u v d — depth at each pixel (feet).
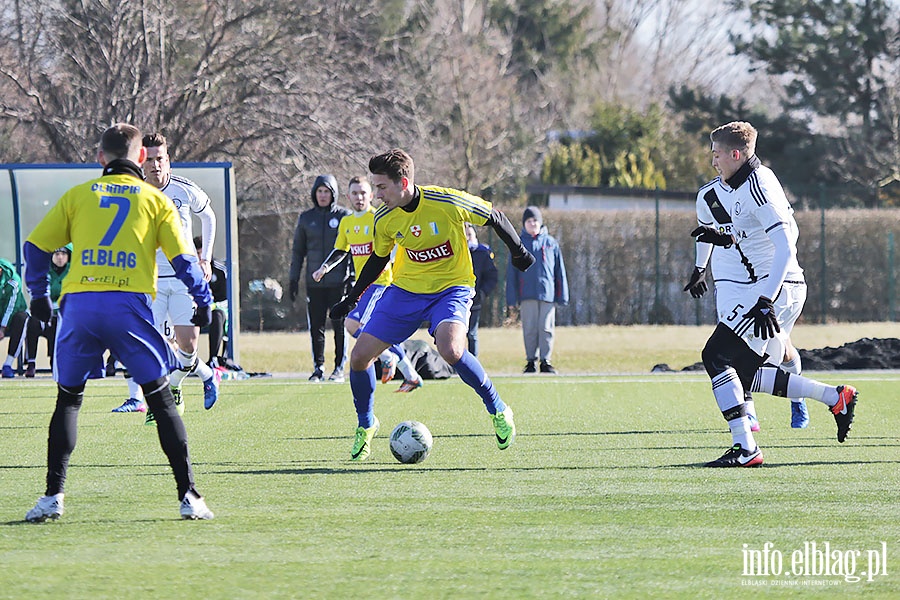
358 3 257.55
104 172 46.88
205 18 232.73
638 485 54.49
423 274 63.05
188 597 34.86
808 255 261.85
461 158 354.74
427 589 35.60
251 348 190.49
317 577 37.04
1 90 230.68
